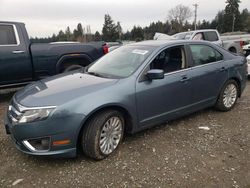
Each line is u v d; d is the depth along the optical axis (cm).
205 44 534
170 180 341
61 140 353
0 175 355
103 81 410
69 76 455
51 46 704
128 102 402
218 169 363
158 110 446
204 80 511
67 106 353
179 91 470
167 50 469
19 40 662
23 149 364
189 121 526
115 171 360
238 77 580
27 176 353
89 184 335
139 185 332
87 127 370
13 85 674
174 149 416
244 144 434
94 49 770
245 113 572
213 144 433
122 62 463
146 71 432
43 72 701
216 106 567
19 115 359
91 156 377
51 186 333
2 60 638
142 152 407
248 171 359
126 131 428
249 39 1878
